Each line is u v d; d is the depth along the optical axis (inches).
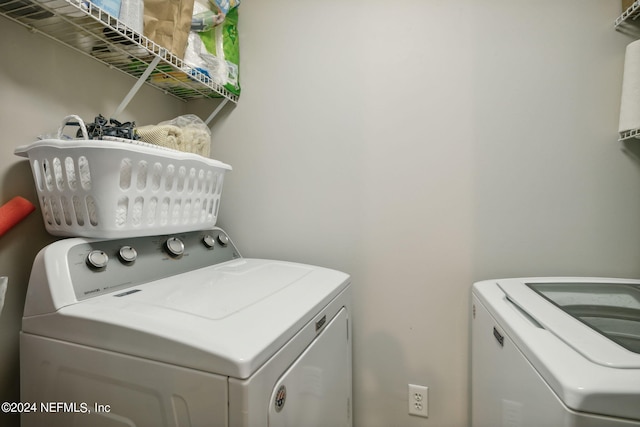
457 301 47.8
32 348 28.6
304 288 35.4
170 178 37.7
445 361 48.4
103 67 44.6
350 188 51.9
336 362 37.5
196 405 21.7
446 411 48.6
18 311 35.8
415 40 49.0
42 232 38.0
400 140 49.7
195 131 45.4
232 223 58.1
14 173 35.2
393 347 50.4
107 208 31.2
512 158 45.5
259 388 21.4
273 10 55.8
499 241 46.1
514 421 27.2
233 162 58.1
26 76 36.0
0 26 33.8
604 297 34.5
